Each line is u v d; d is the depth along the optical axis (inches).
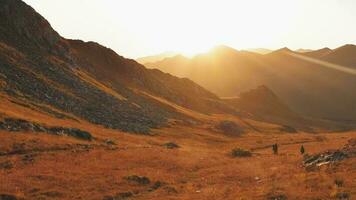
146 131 4133.9
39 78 4018.2
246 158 2696.9
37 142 2305.6
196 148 3661.4
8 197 1266.0
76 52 6254.9
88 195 1382.9
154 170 1920.5
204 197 1325.0
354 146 1999.3
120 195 1424.7
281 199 1183.6
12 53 4222.4
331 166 1675.7
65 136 2691.9
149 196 1413.6
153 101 6136.8
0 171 1651.1
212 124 5935.0
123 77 6865.2
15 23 4845.0
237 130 5866.1
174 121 5339.6
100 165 1913.1
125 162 2050.9
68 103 3865.7
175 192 1488.7
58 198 1321.4
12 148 2108.8
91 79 5196.9
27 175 1584.6
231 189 1450.5
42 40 5059.1
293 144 4397.1
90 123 3659.0
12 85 3523.6
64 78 4451.3
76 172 1713.8
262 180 1625.2
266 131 7234.3
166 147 3120.1
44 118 3070.9
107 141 2851.9
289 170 1830.7
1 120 2495.1
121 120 4210.1
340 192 1151.6
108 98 4672.7
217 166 2222.0
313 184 1354.6
